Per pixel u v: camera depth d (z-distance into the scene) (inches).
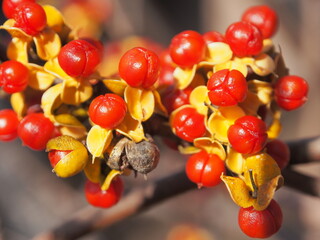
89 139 4.3
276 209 4.3
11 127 4.9
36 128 4.6
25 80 4.6
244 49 4.5
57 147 4.2
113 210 5.9
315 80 9.5
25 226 10.8
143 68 4.3
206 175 4.4
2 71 4.5
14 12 4.8
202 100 4.5
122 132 4.3
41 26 4.6
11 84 4.6
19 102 4.8
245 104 4.6
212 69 4.6
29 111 4.8
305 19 9.2
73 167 4.2
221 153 4.4
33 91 4.8
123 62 4.3
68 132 4.6
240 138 4.2
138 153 4.2
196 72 4.7
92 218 6.0
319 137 5.4
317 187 5.4
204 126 4.5
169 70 5.0
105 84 4.4
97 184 4.8
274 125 4.7
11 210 10.9
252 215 4.2
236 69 4.5
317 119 9.9
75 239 6.0
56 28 4.7
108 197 4.8
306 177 5.5
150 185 5.9
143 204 5.9
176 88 4.6
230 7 9.2
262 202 4.1
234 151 4.4
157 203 5.9
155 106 4.6
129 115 4.4
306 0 9.2
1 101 9.1
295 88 4.6
